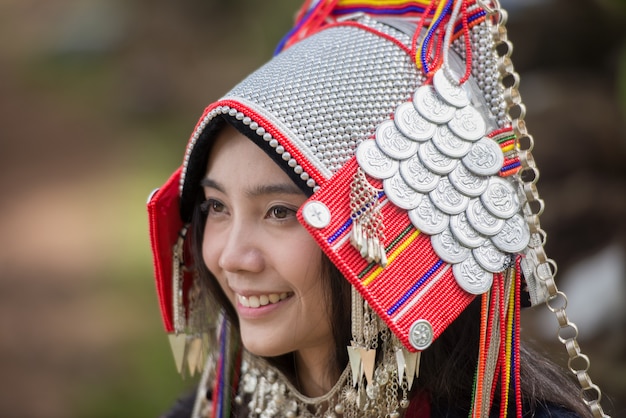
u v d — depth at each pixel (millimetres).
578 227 3088
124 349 5035
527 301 1502
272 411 1662
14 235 7219
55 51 11094
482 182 1388
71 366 4938
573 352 1405
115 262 6410
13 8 12859
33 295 6000
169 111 9508
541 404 1517
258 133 1363
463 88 1415
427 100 1388
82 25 11094
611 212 3057
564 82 3311
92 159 8852
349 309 1435
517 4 3188
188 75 9781
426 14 1470
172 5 10523
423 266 1353
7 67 11398
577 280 2879
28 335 5418
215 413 1739
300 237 1412
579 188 3154
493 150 1395
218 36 10164
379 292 1328
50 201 7953
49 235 7125
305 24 1701
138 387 4527
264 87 1402
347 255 1320
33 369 4984
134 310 5570
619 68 2979
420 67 1427
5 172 8797
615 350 2656
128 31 10719
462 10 1451
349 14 1643
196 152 1473
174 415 1940
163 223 1624
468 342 1507
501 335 1414
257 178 1403
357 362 1391
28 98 10461
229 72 9406
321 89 1397
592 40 3188
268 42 7531
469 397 1515
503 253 1392
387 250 1337
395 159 1354
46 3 12688
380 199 1341
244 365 1745
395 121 1369
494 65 1438
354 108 1391
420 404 1521
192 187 1539
